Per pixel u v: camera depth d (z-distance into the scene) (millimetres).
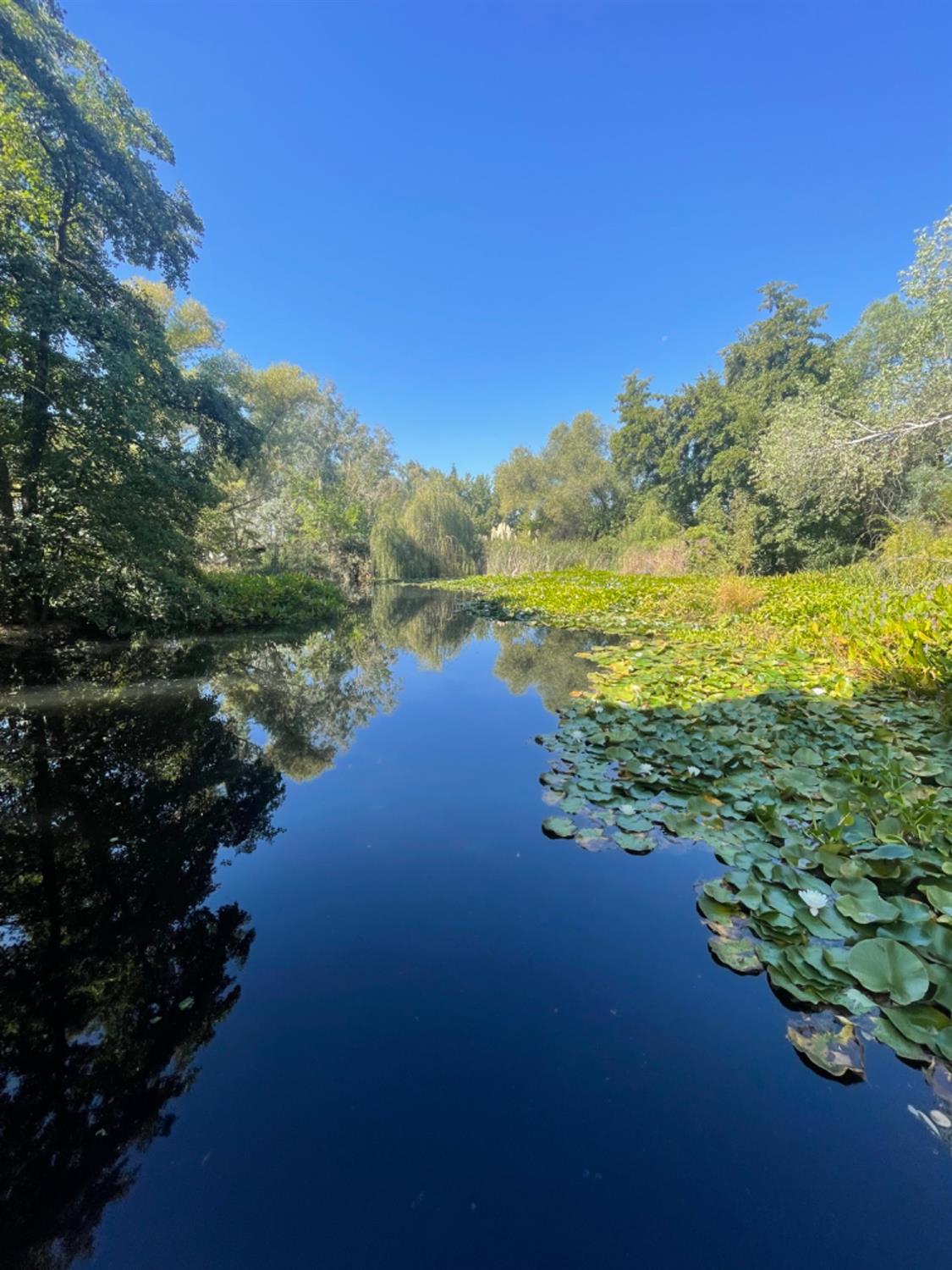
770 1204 916
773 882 1733
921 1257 833
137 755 3312
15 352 5246
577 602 10094
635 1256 839
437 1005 1387
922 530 8727
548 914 1742
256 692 4855
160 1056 1253
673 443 18359
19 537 5473
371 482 25141
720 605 7836
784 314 15289
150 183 6785
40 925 1772
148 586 6352
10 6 5086
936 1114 1058
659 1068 1186
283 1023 1341
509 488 25859
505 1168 984
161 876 2039
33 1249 895
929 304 7379
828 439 8711
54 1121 1100
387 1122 1078
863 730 3062
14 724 3898
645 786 2568
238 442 7738
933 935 1410
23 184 5328
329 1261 855
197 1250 879
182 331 13094
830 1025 1259
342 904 1831
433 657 6555
